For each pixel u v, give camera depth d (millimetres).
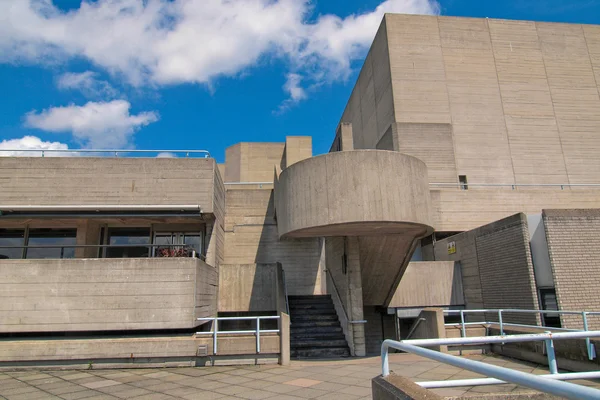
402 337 18516
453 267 16812
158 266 10547
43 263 10320
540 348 9016
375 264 13586
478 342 4344
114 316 10234
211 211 13047
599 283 11938
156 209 12852
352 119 37125
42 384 8086
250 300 14820
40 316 10086
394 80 26453
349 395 6871
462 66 27188
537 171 26125
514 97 27109
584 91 27844
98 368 9688
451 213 20578
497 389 7141
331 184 10133
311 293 16656
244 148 33000
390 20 27531
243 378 8391
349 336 12094
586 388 1787
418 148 24328
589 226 12367
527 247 12875
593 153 26922
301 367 9586
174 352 9797
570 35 28672
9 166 12586
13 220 13320
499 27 28203
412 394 3340
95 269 10391
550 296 12219
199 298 11094
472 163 25688
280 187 11898
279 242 16938
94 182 12805
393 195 9984
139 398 6883
